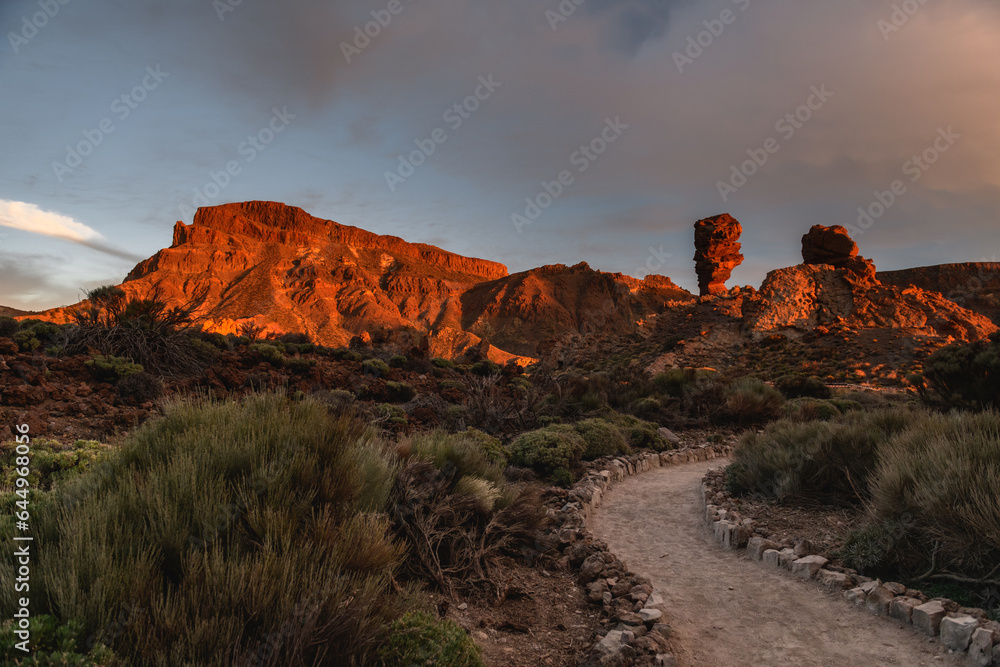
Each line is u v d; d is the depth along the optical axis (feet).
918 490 16.43
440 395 52.80
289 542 9.96
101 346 40.29
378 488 15.05
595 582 15.56
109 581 8.02
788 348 167.94
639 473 35.86
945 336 169.27
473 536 16.34
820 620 14.16
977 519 14.12
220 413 15.83
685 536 22.44
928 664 11.75
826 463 24.17
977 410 42.06
